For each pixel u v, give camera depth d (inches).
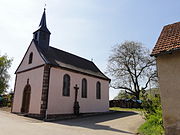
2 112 720.3
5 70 1429.6
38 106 590.9
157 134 299.7
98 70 977.5
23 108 680.4
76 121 513.0
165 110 266.1
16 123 398.3
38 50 695.1
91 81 807.7
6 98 1148.5
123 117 615.8
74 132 320.5
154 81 1107.3
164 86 275.4
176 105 257.4
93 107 778.8
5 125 353.4
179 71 266.2
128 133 348.8
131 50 1176.2
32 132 294.8
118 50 1213.1
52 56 717.9
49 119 532.1
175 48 268.1
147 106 391.9
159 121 318.0
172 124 255.6
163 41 311.0
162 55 290.2
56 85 633.6
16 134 271.4
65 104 649.0
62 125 415.8
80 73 748.0
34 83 653.9
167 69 278.8
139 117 598.5
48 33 775.1
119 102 1272.1
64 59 777.6
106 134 320.5
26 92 695.1
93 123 475.5
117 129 390.3
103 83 887.7
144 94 406.3
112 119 565.0
